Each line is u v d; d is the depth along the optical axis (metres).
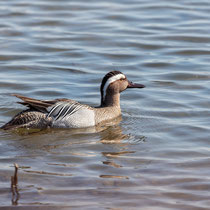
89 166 10.79
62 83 17.47
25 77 17.84
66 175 10.30
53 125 13.81
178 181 10.06
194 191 9.66
